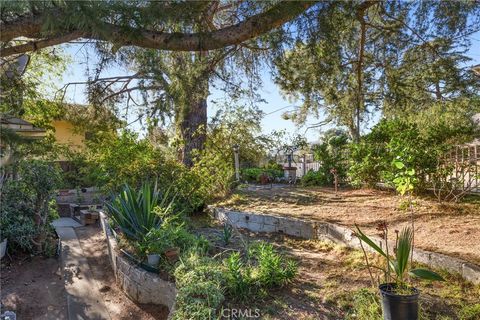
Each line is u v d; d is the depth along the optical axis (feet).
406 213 20.89
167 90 16.60
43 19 8.94
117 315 14.87
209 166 30.58
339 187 34.50
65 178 36.29
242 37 11.30
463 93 23.04
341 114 26.99
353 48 19.89
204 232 22.39
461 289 11.66
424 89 22.21
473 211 20.16
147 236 16.26
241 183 38.40
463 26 17.75
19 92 21.07
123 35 9.98
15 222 21.97
